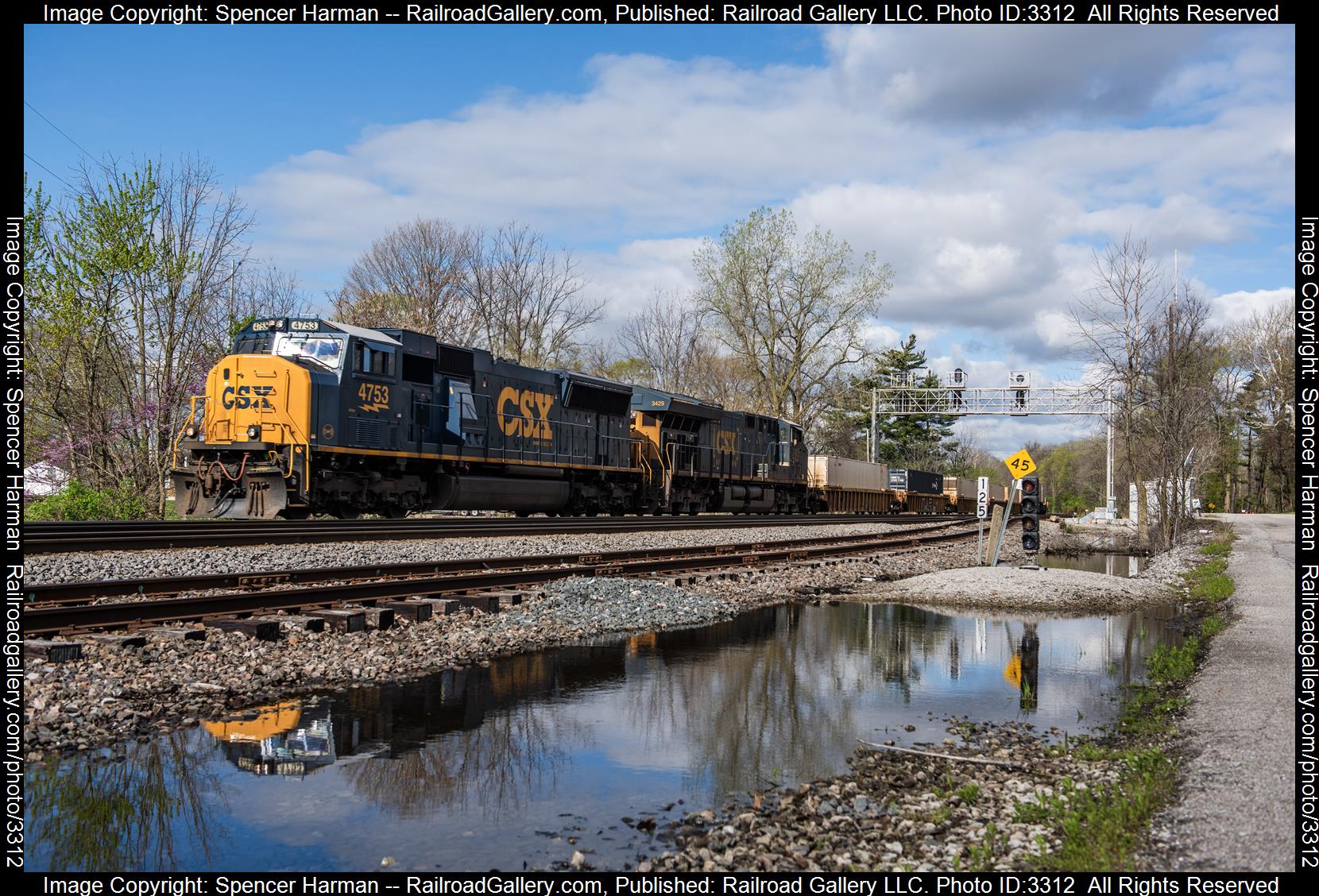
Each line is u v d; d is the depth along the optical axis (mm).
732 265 55812
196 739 7953
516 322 55562
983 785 7453
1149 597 20172
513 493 28578
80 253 29141
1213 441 45344
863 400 68062
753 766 7855
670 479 36562
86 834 6082
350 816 6504
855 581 21812
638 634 14000
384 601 13312
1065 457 148375
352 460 22750
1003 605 18516
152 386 31734
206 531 18312
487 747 8094
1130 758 7727
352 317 48344
